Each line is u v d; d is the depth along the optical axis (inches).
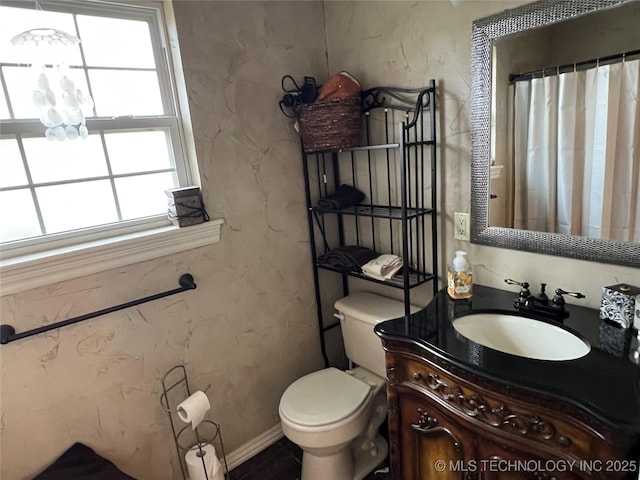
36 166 56.1
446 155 65.4
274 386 82.6
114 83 61.5
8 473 54.6
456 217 66.6
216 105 67.4
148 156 65.6
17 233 55.7
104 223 62.3
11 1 52.6
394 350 53.9
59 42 50.1
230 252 72.4
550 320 51.9
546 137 53.8
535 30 51.8
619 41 46.1
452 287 61.1
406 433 56.2
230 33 67.5
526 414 41.8
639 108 46.3
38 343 54.8
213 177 68.5
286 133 77.3
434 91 64.1
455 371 46.9
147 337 64.5
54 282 54.9
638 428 33.5
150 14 63.4
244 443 79.4
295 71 76.6
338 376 74.5
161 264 64.4
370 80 74.3
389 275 70.3
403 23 66.5
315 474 67.8
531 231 57.7
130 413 64.1
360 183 81.4
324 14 79.0
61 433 58.1
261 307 78.3
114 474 55.7
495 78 56.6
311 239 83.0
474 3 57.3
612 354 43.9
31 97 50.3
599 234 51.7
